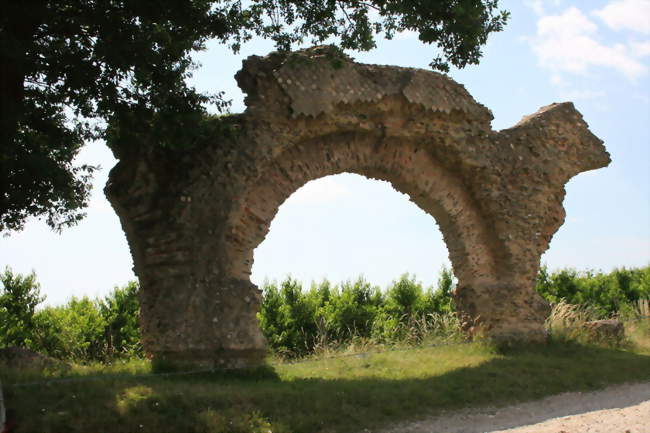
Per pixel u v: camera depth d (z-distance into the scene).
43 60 9.87
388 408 9.25
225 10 11.12
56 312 17.34
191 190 11.55
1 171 10.15
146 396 8.59
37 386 8.73
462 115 13.95
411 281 21.45
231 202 11.62
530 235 14.69
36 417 7.82
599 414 9.02
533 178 14.87
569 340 14.87
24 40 9.59
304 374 11.69
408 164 13.91
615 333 16.09
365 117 13.00
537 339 14.43
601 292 24.47
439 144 13.88
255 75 12.22
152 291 11.57
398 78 13.31
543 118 15.24
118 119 10.97
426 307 21.11
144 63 10.03
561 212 15.19
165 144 11.16
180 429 7.95
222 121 11.94
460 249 14.59
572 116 15.52
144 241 11.61
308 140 12.79
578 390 11.13
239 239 11.90
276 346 18.67
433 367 12.23
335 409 9.00
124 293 18.61
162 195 11.80
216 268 11.44
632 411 9.19
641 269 25.92
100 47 9.72
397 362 12.87
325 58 12.51
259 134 11.98
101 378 9.42
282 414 8.62
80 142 12.02
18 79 9.98
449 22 10.96
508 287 14.39
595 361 13.10
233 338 11.22
